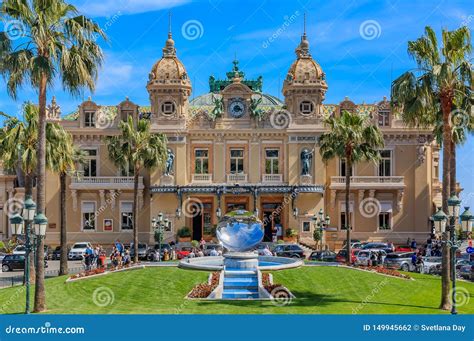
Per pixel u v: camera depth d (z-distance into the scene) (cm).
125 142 5494
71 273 4675
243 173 7194
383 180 7175
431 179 7319
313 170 7119
